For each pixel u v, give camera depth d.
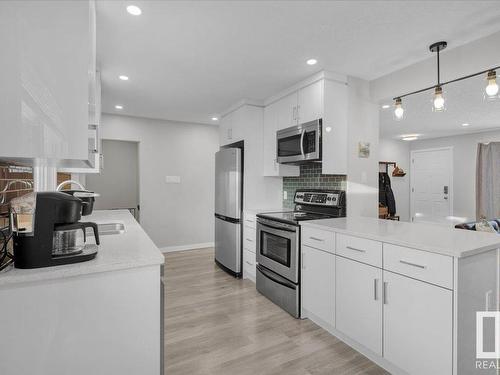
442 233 1.87
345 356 1.95
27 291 1.01
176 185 4.97
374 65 2.62
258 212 3.41
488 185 5.68
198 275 3.71
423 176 6.83
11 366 1.00
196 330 2.30
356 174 2.91
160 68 2.68
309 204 3.24
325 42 2.19
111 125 4.44
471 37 2.11
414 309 1.58
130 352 1.17
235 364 1.87
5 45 0.93
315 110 2.81
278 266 2.75
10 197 1.43
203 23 1.93
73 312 1.08
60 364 1.06
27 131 0.94
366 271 1.87
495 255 1.63
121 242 1.53
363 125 2.95
